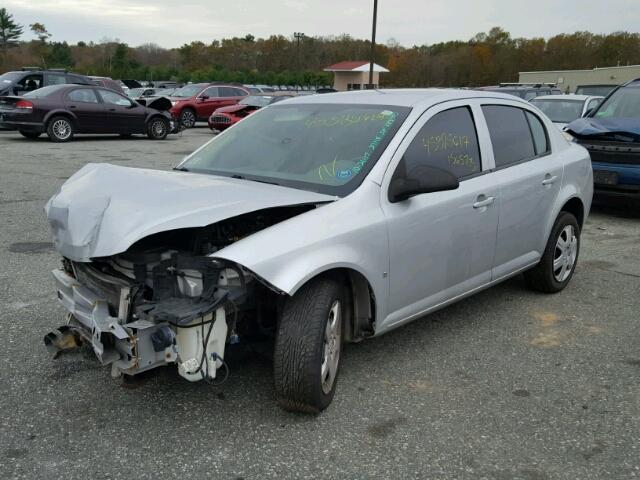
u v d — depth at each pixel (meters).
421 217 3.78
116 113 17.89
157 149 15.88
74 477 2.81
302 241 3.15
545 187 4.98
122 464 2.91
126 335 2.90
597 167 8.33
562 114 12.85
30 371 3.79
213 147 4.50
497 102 4.78
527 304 5.18
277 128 4.38
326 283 3.28
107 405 3.42
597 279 5.92
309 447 3.07
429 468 2.93
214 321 3.03
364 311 3.60
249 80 67.88
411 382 3.76
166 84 52.12
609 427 3.30
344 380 3.77
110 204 3.14
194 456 2.98
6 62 81.56
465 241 4.17
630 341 4.45
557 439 3.18
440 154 4.08
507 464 2.97
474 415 3.40
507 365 4.02
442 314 4.93
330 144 3.97
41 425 3.22
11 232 7.08
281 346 3.15
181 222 2.90
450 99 4.33
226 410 3.39
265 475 2.85
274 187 3.59
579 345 4.36
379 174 3.64
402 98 4.26
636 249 7.09
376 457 3.00
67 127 17.02
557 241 5.29
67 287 3.49
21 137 18.31
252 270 2.94
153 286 3.12
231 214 2.98
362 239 3.41
